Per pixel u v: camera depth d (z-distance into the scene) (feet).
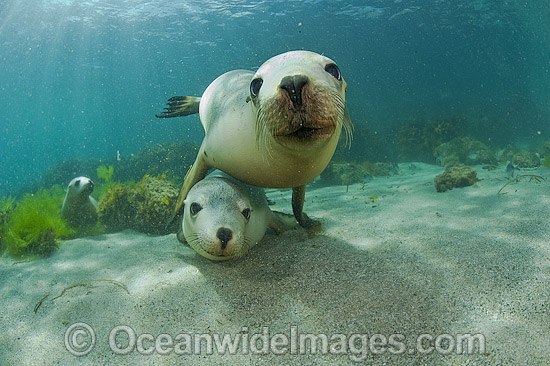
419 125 10.10
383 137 11.70
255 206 2.54
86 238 3.58
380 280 1.84
